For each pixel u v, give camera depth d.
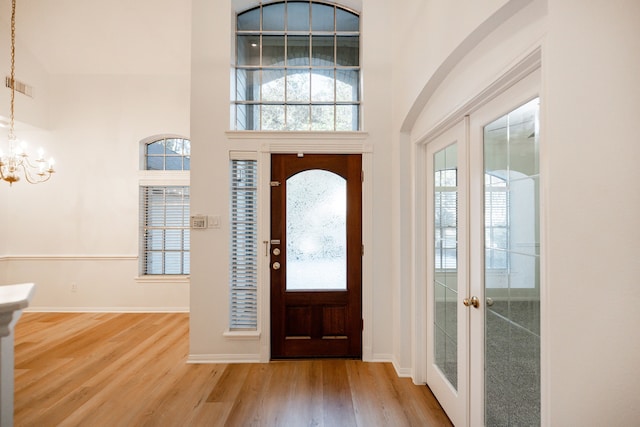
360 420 2.05
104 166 4.54
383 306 2.92
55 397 2.31
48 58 4.30
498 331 1.55
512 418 1.44
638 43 0.77
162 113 4.53
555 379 1.00
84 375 2.65
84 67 4.44
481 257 1.67
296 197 3.00
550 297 1.01
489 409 1.63
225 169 2.93
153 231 4.64
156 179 4.54
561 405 0.97
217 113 2.94
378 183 2.94
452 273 2.06
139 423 2.01
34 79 4.27
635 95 0.77
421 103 2.25
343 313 2.97
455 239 2.01
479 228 1.68
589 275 0.88
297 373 2.69
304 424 2.01
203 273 2.91
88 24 3.89
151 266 4.64
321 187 3.00
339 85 3.29
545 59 1.05
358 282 2.96
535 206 1.28
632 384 0.78
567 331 0.95
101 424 2.00
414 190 2.55
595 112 0.86
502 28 1.32
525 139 1.33
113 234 4.55
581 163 0.90
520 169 1.37
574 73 0.92
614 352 0.82
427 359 2.47
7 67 3.90
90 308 4.54
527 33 1.16
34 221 4.54
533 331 1.30
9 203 4.53
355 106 3.27
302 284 2.98
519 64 1.21
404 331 2.64
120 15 3.79
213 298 2.91
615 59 0.82
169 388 2.44
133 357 3.02
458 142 1.92
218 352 2.90
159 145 4.68
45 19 3.84
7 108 3.92
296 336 2.97
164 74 4.54
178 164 4.66
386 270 2.93
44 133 4.53
